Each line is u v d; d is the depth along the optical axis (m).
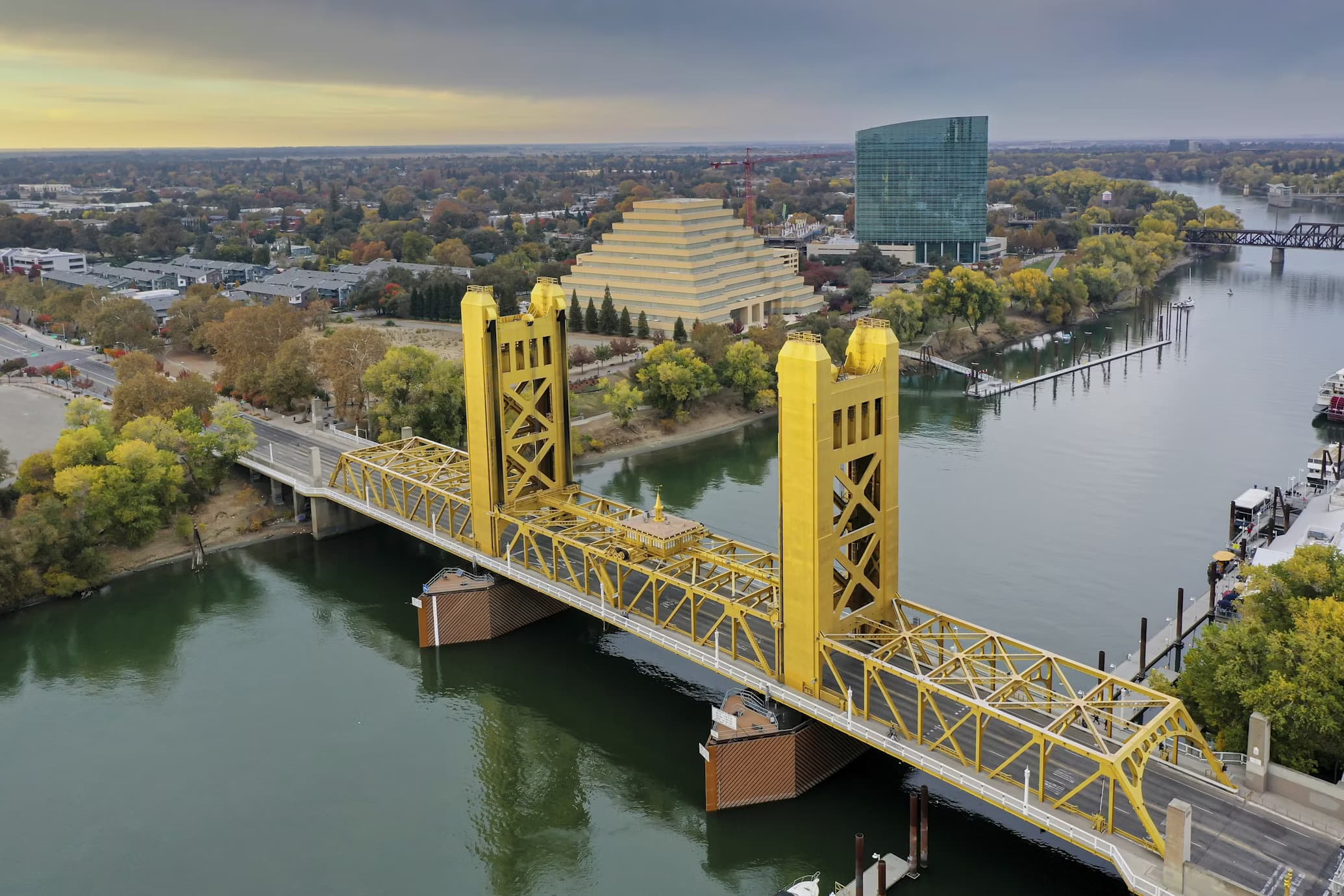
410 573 179.25
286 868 107.50
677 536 136.00
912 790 115.12
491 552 153.50
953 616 152.38
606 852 109.56
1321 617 101.81
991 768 99.00
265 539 193.12
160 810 116.69
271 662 149.62
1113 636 145.38
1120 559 171.75
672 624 130.50
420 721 133.50
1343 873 83.19
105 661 150.75
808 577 109.06
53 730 132.75
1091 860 103.25
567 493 160.75
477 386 148.50
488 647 151.38
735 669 117.62
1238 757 100.50
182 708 137.50
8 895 103.69
